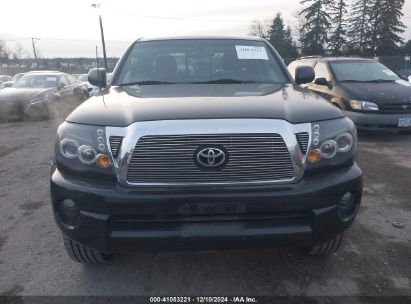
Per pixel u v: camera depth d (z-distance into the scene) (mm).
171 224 2324
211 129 2225
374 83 7980
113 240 2322
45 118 11141
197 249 2334
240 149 2246
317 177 2391
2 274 2902
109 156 2301
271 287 2717
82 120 2436
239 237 2291
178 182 2266
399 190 4637
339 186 2395
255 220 2344
